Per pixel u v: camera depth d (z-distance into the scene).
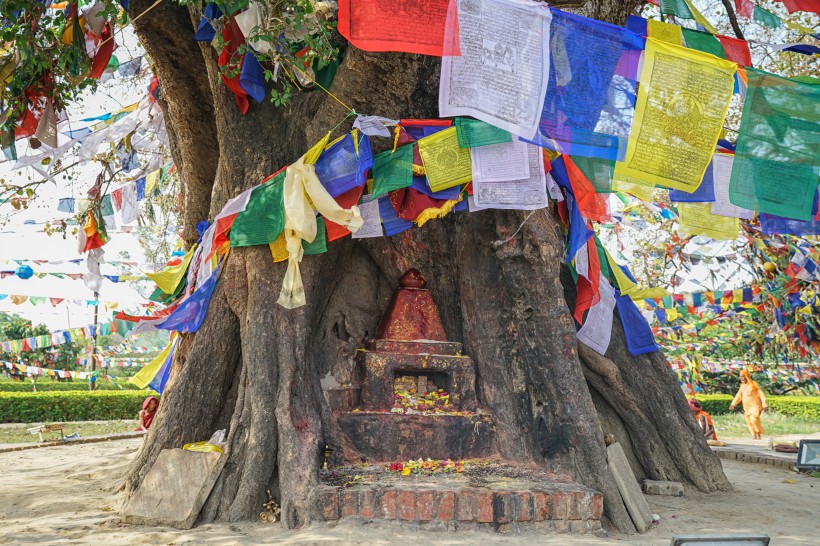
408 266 8.67
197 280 8.63
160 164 12.63
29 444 13.41
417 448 7.55
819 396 28.16
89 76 8.09
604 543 5.74
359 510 6.07
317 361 8.09
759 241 12.96
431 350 8.13
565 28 6.12
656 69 6.27
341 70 7.61
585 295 8.29
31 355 30.83
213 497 6.41
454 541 5.61
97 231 11.38
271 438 6.73
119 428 19.92
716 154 7.25
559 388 7.46
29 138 8.46
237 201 7.27
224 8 6.46
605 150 6.27
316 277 7.77
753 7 8.00
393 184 7.16
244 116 8.02
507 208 7.19
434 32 5.83
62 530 5.96
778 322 14.82
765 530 6.40
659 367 9.37
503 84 5.97
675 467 8.92
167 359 10.31
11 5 6.87
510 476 7.06
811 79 6.49
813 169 6.63
